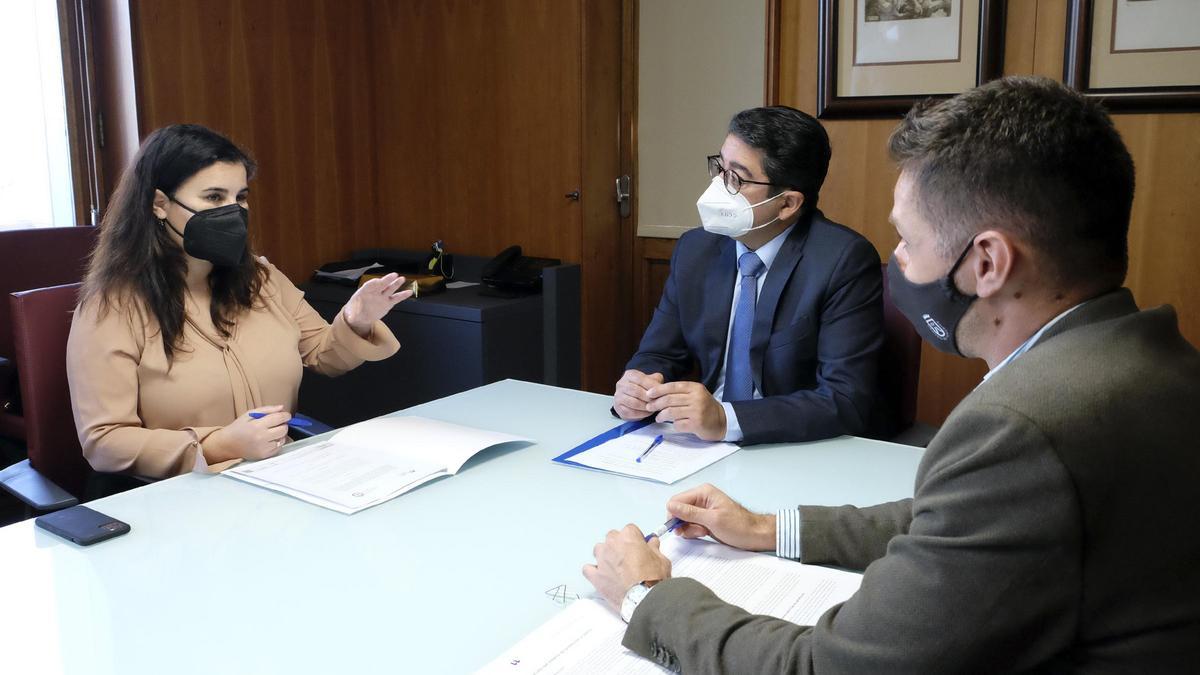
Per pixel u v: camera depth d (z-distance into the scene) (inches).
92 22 116.6
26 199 113.8
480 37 136.7
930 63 97.9
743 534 46.6
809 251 72.5
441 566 45.4
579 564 45.6
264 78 132.4
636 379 67.3
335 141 143.8
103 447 64.4
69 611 41.2
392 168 149.3
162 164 68.7
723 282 76.9
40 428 69.8
